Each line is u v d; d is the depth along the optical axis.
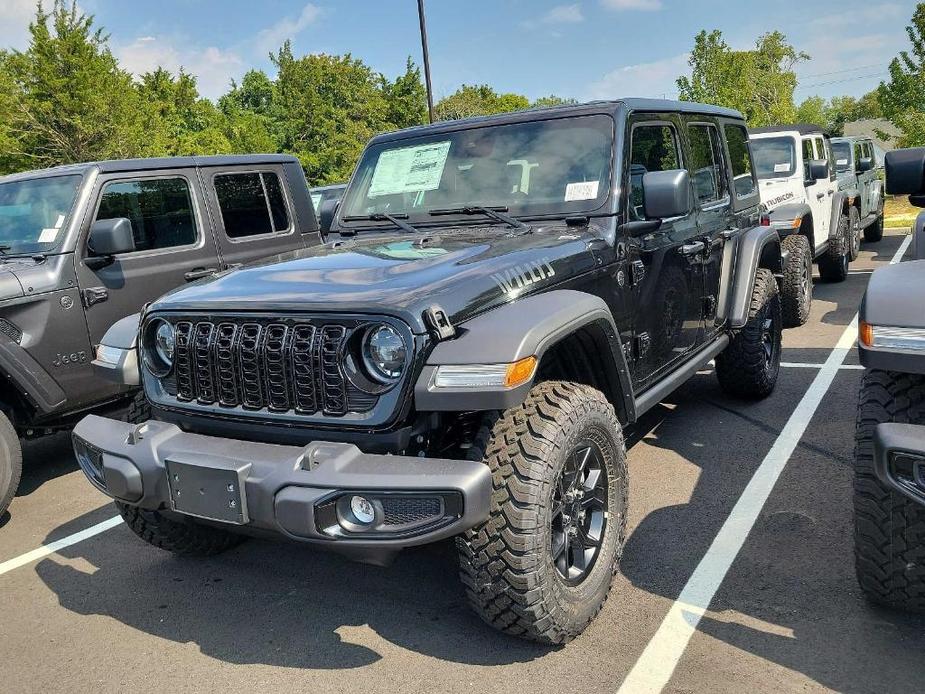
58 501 4.67
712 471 4.24
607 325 2.96
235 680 2.73
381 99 51.38
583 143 3.64
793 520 3.59
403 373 2.41
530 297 2.81
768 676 2.51
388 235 3.77
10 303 4.42
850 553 3.24
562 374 3.16
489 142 3.87
